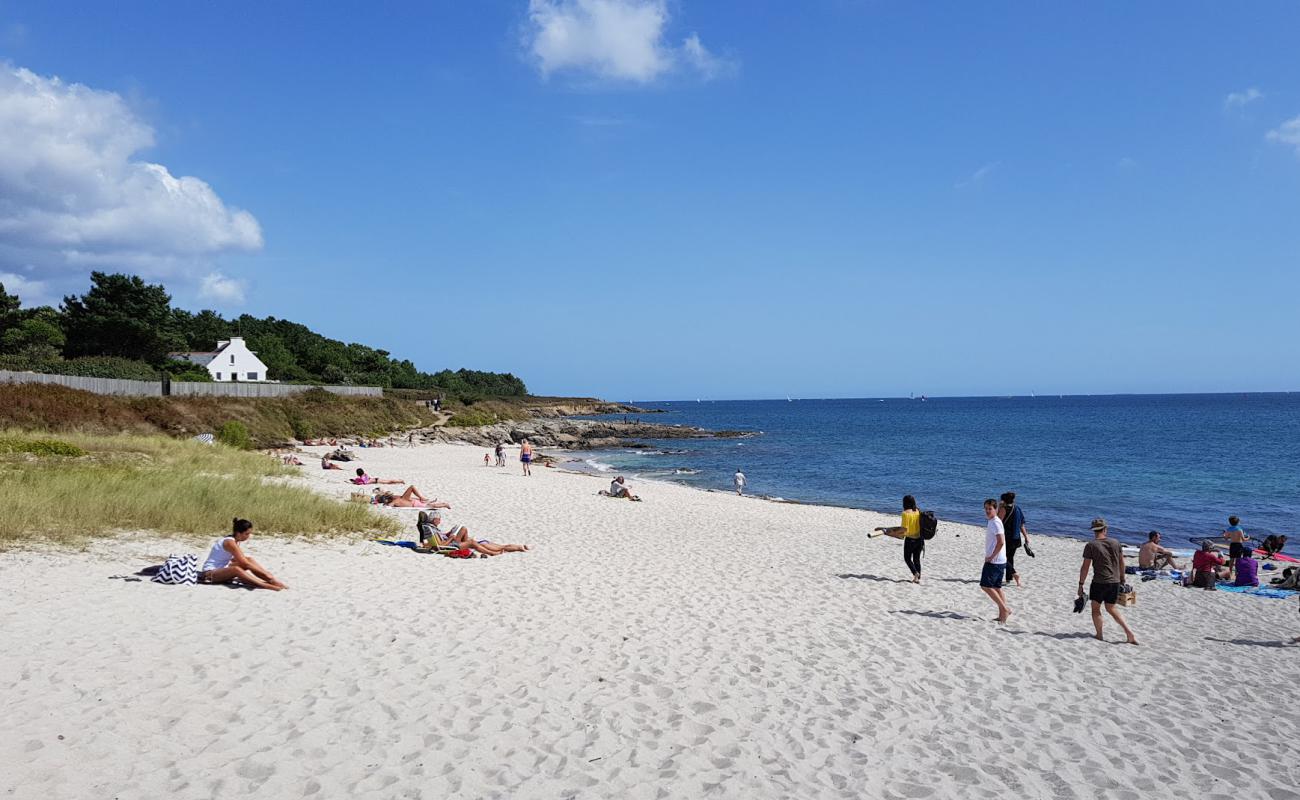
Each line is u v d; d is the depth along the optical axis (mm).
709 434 83688
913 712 6883
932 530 12812
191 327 100438
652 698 6891
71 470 17141
